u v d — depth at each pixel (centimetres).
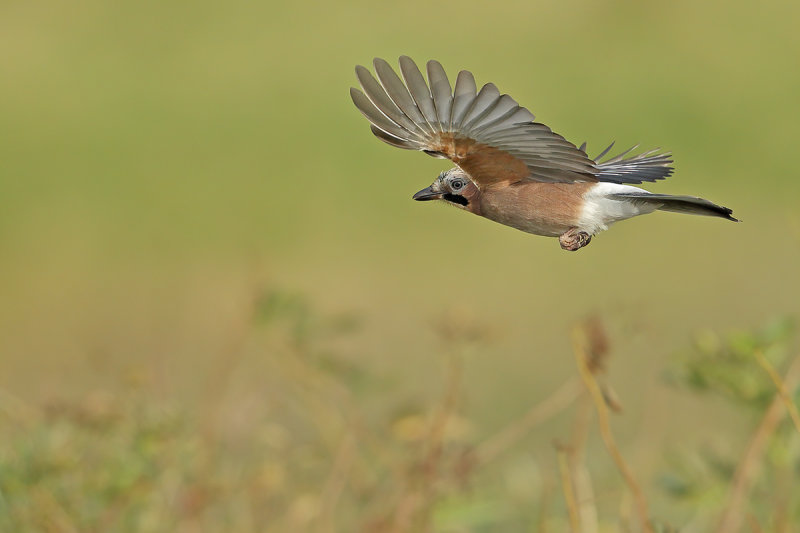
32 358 1519
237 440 805
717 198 1973
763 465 726
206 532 768
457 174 730
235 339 956
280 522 765
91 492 705
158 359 1295
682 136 2133
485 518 747
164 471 736
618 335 696
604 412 647
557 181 700
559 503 802
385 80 633
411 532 730
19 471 699
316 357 796
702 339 693
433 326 763
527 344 1398
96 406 730
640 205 695
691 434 1007
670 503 799
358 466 788
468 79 614
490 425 1107
